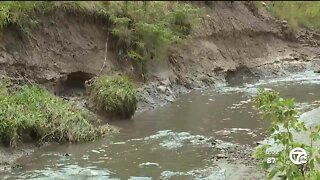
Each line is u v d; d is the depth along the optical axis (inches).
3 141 414.9
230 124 513.7
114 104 528.7
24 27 571.8
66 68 593.0
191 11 761.0
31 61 563.5
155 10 716.7
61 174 365.4
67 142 446.0
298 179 214.4
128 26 675.4
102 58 640.4
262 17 992.9
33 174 365.4
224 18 903.7
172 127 504.4
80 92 595.2
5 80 512.1
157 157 407.2
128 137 467.8
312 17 1035.9
